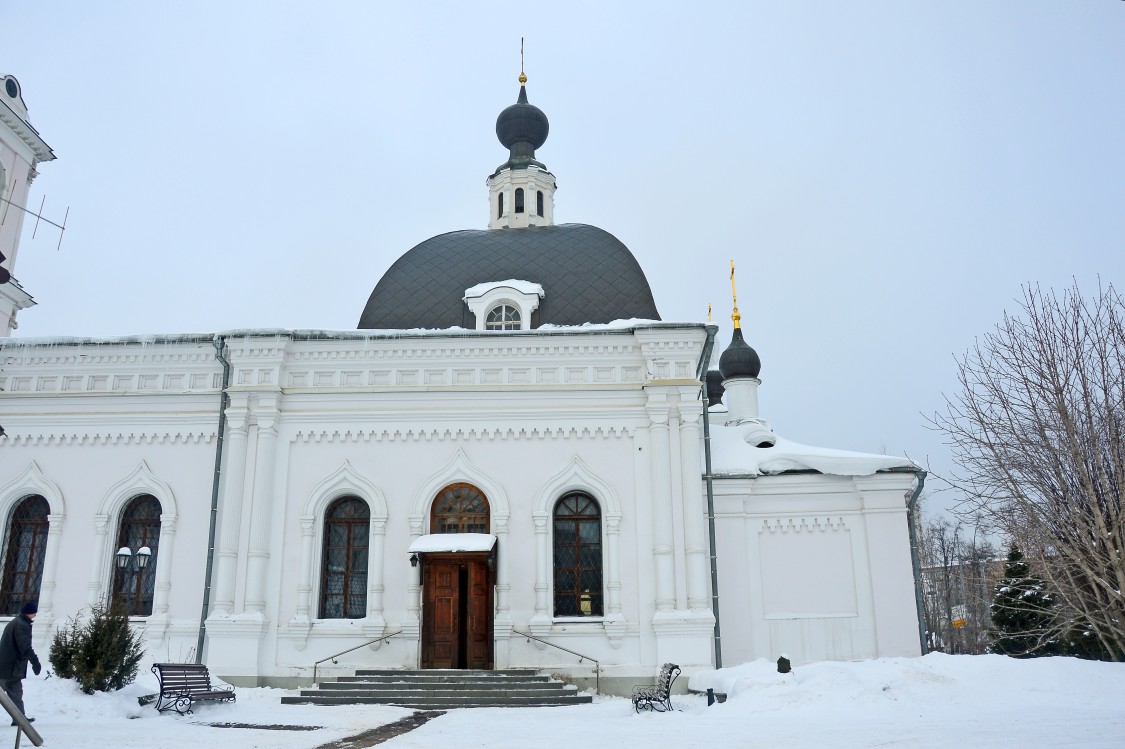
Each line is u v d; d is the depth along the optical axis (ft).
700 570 70.64
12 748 36.91
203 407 76.64
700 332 74.69
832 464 78.02
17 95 92.89
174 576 73.20
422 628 70.54
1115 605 44.32
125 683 54.70
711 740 39.50
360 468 74.64
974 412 53.52
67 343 78.59
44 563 74.74
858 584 75.97
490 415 75.05
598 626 70.28
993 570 110.52
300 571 72.43
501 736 42.60
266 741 40.91
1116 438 47.01
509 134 112.06
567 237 91.66
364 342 76.89
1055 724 41.22
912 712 49.19
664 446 73.15
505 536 72.49
